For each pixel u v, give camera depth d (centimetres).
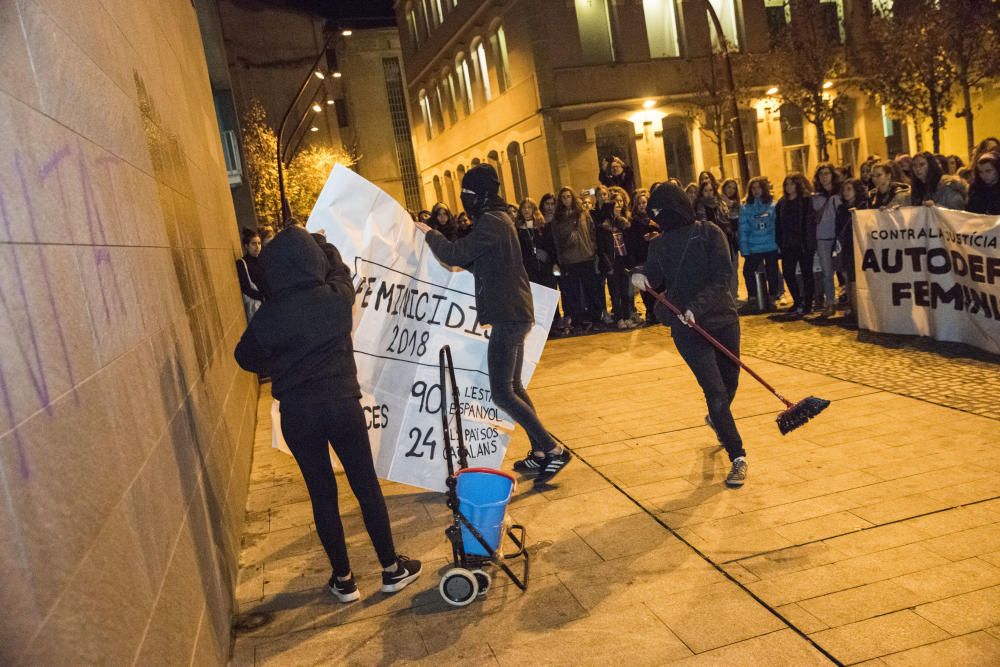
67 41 252
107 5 341
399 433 473
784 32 2291
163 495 261
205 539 323
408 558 395
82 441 189
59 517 166
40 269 184
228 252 812
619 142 2466
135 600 206
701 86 2480
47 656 150
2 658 136
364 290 449
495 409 497
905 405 545
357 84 4566
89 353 207
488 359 467
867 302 778
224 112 1540
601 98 2405
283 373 343
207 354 454
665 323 461
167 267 363
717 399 446
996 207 674
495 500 359
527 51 2392
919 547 348
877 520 379
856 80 2545
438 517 454
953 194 735
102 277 236
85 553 177
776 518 394
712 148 2523
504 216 457
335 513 356
